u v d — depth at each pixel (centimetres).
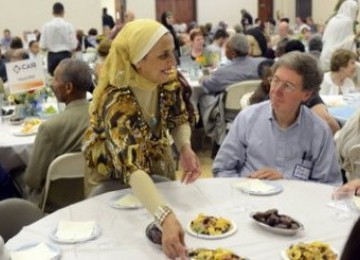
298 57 196
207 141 512
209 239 147
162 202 147
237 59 459
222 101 455
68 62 248
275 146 210
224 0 1564
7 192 244
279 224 150
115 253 140
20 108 332
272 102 203
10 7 1126
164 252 137
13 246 142
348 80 407
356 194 178
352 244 64
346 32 579
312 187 187
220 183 192
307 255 131
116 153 159
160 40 166
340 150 250
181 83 197
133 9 1455
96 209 169
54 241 146
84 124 245
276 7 1653
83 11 1173
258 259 135
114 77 168
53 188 247
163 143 193
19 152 280
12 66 328
